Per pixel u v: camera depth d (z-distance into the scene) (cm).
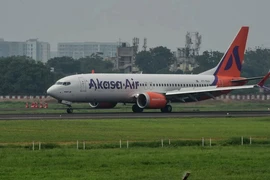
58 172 15600
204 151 19112
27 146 19975
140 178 14925
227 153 18638
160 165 16625
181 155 18175
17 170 15800
